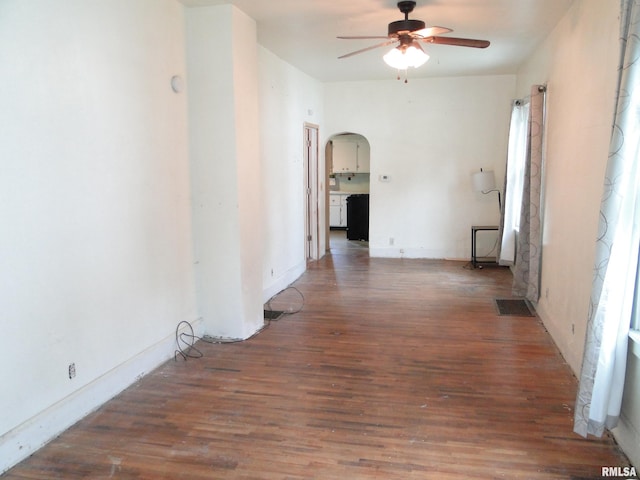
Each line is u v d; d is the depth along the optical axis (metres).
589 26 3.22
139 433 2.60
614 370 2.28
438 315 4.67
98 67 2.78
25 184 2.30
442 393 3.06
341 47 5.11
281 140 5.74
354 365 3.51
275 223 5.55
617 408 2.31
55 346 2.54
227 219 3.89
